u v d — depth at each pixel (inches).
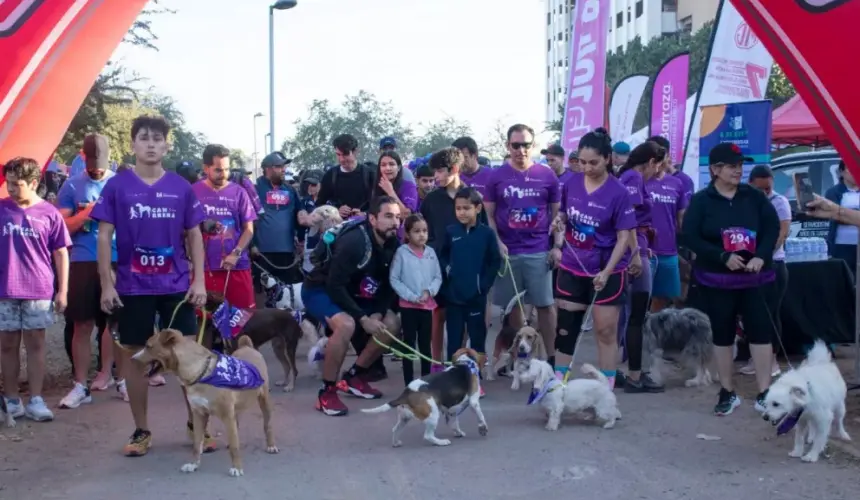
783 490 187.0
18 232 246.4
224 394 199.5
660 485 191.8
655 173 314.7
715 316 251.3
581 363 335.9
